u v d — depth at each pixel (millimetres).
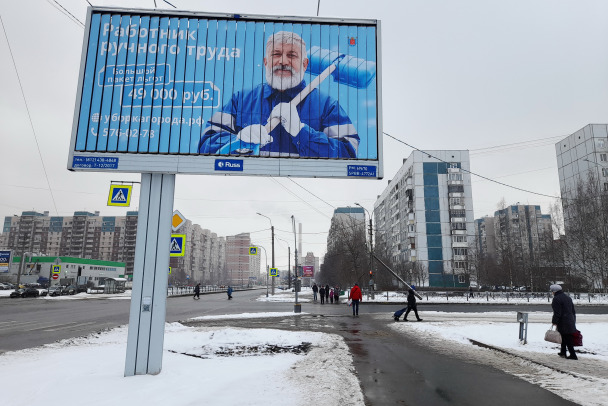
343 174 7359
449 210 75625
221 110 7250
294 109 7438
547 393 5883
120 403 4801
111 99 7043
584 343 10820
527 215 102250
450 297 42031
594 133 67750
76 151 6852
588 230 46469
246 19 7598
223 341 10719
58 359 7750
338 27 7805
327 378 6414
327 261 95000
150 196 6828
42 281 82250
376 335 12742
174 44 7336
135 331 6363
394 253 90062
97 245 138125
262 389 5648
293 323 16844
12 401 4879
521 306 30625
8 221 144125
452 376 6980
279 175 7215
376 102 7625
